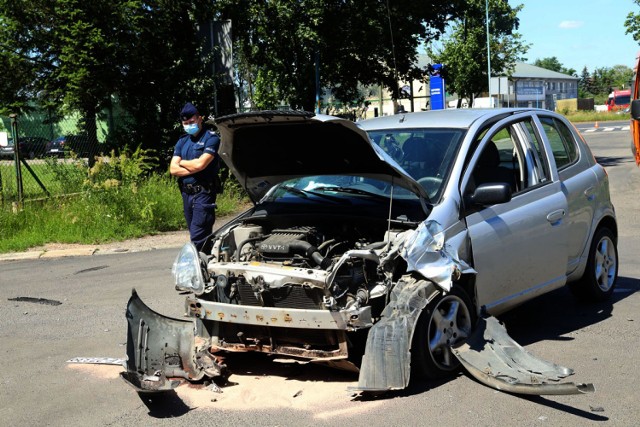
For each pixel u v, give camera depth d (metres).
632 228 11.60
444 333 4.97
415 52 23.83
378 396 4.73
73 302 7.96
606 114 74.31
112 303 7.81
